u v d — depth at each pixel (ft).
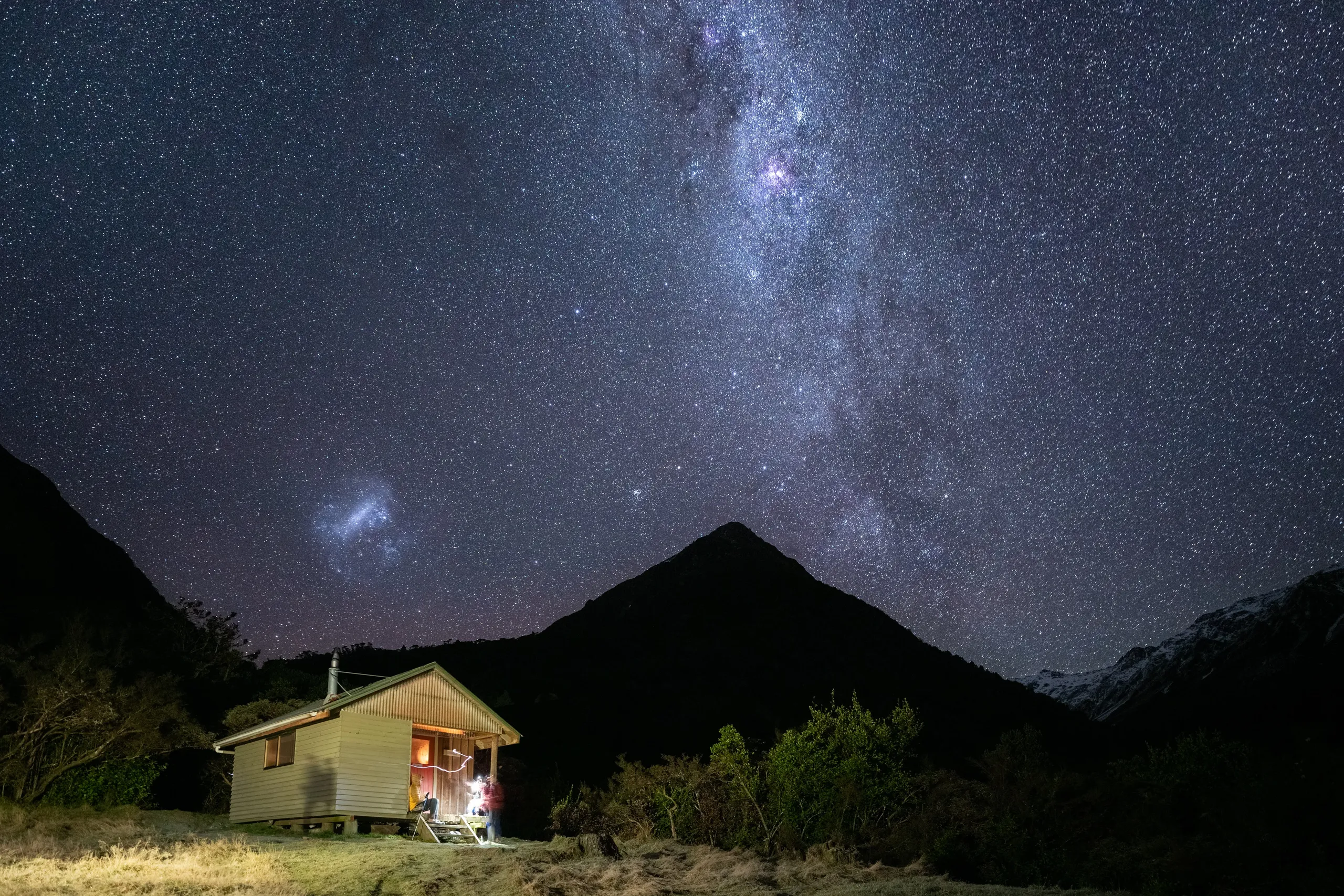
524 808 104.68
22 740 82.33
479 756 89.40
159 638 140.97
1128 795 59.21
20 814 69.21
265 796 85.20
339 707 78.84
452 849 63.10
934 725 204.44
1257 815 45.29
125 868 49.14
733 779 72.18
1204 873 43.86
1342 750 46.85
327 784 77.97
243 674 145.79
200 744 96.99
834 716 71.20
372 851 61.36
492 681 252.83
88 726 84.23
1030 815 56.18
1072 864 50.98
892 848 59.36
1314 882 40.22
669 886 48.96
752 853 60.08
